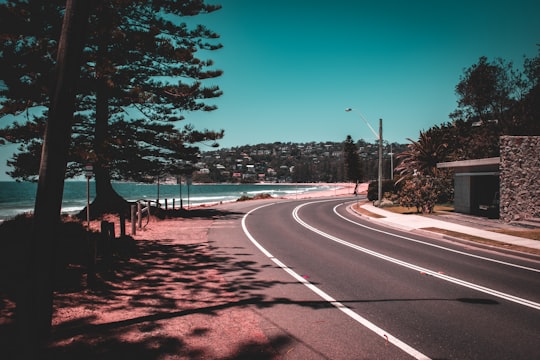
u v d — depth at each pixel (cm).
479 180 2153
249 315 520
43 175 391
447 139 3381
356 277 744
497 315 529
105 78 1633
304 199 4491
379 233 1450
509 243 1157
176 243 1130
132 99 1862
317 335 453
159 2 1936
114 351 398
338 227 1634
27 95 1452
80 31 411
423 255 996
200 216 2067
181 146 2100
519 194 1720
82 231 1019
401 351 409
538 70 2698
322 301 588
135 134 2002
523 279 745
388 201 2919
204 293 623
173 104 2139
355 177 7531
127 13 1859
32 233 389
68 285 608
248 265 844
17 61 1400
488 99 3125
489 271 815
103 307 538
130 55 1869
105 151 1627
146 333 449
